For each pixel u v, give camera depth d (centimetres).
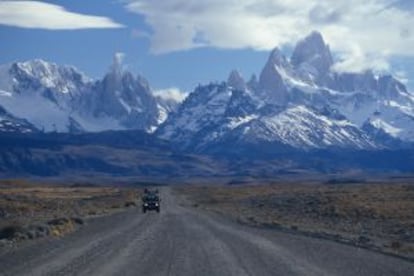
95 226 9244
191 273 4334
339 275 4228
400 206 12712
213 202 19838
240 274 4284
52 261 4938
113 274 4244
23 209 13525
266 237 7338
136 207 16912
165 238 7175
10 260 5000
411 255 5522
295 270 4488
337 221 10375
